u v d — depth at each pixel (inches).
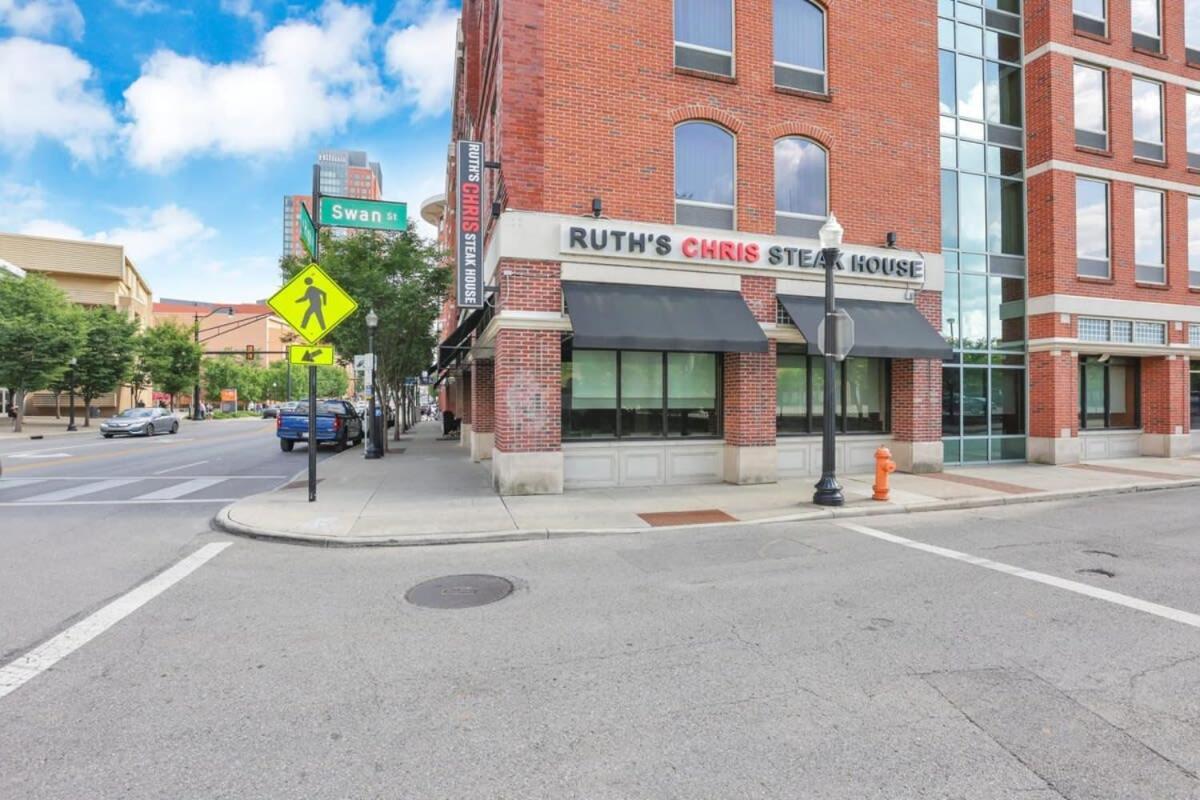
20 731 134.9
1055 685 155.6
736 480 482.0
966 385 613.6
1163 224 668.1
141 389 1849.2
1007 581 243.8
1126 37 649.6
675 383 494.0
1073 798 111.5
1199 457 666.2
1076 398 618.8
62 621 201.5
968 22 626.8
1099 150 629.9
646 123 464.4
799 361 532.7
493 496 430.0
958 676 160.7
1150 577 249.0
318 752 127.0
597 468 467.5
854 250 516.1
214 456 775.7
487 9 575.2
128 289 1937.7
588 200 450.0
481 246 452.4
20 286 1299.2
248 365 3149.6
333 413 858.1
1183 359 673.0
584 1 453.4
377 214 436.5
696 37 486.6
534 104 440.8
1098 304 624.7
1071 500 437.1
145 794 113.1
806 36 522.0
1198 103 690.2
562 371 470.3
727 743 129.8
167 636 189.2
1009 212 641.6
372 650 178.5
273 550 297.6
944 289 605.9
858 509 383.6
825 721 138.6
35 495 458.3
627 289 452.4
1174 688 153.6
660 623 199.0
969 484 479.8
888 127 537.6
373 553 292.5
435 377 1387.8
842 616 205.0
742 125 490.0
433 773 119.6
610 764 122.5
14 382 1235.2
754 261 484.4
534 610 211.6
